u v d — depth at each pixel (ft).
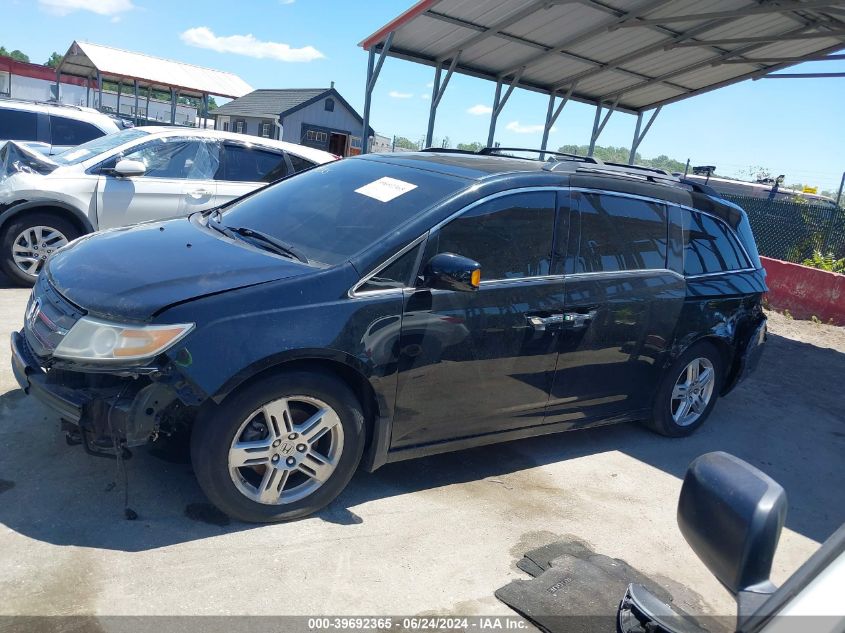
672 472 15.51
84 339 10.06
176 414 10.67
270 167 27.02
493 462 14.69
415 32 42.32
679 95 54.80
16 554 9.62
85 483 11.54
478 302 12.28
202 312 10.04
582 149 58.18
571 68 49.32
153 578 9.51
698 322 16.24
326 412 11.09
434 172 13.52
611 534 12.51
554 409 14.23
